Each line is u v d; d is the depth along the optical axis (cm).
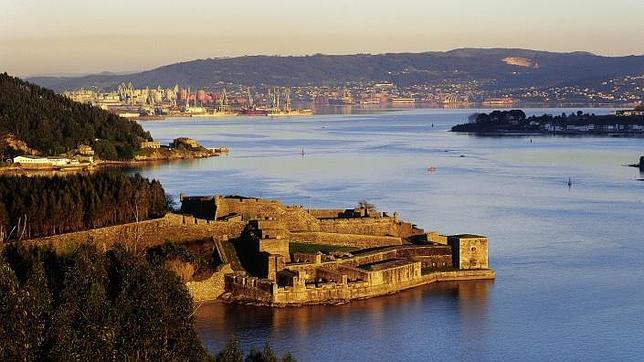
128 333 16975
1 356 16088
